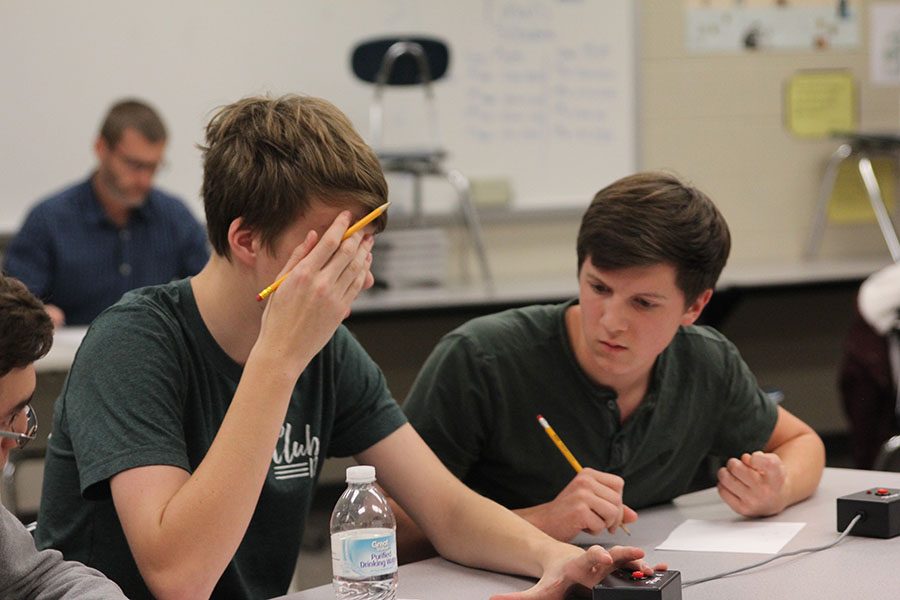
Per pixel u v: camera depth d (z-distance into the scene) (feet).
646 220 8.59
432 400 9.79
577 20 24.20
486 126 23.94
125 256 20.25
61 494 7.84
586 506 8.52
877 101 26.40
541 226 24.61
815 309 26.68
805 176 26.17
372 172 7.30
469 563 8.38
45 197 21.12
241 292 7.65
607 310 8.77
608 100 24.57
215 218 7.43
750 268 24.38
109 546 7.78
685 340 10.12
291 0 22.61
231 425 7.14
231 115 7.54
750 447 10.50
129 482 7.18
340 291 7.18
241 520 7.09
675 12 25.02
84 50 21.58
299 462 8.41
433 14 23.44
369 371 8.87
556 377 9.73
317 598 7.66
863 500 8.64
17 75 21.27
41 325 6.71
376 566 7.10
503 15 23.79
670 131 25.26
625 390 9.70
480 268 24.22
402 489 8.73
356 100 23.13
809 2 25.81
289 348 7.16
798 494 9.70
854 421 18.28
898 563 7.93
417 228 23.11
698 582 7.64
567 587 7.48
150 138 19.34
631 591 6.90
